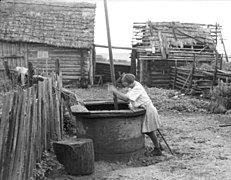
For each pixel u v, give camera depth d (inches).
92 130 280.7
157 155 302.5
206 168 263.0
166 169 262.7
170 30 1017.5
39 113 245.0
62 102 352.2
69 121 371.9
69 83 969.5
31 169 217.9
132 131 286.0
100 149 281.3
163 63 951.0
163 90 810.8
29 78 422.3
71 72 971.3
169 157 297.6
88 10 1059.9
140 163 284.7
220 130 415.8
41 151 255.1
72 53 969.5
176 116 532.1
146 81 948.6
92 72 981.2
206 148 327.3
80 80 968.3
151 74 950.4
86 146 251.4
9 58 954.7
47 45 957.2
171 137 377.4
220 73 694.5
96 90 846.5
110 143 280.7
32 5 1061.1
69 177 246.8
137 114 284.8
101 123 278.7
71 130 367.9
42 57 946.7
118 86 849.5
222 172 253.1
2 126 162.2
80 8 1064.2
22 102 188.9
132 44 1010.1
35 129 232.5
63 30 991.6
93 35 987.9
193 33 1018.7
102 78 1080.8
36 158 240.4
